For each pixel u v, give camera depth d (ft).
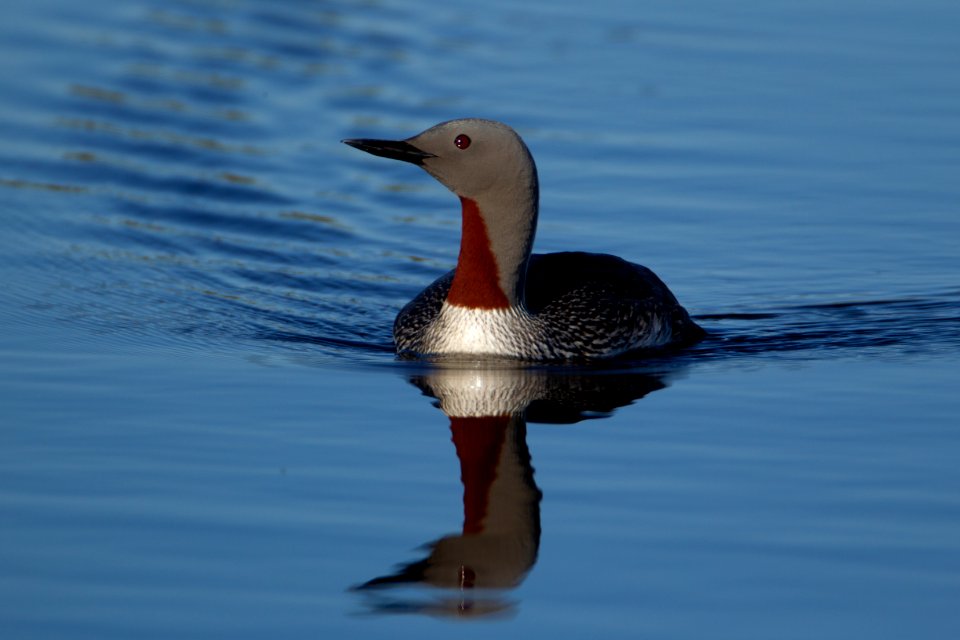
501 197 39.55
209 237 53.42
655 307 43.21
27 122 64.90
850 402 36.78
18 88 69.10
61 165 60.13
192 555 27.73
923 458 32.55
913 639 24.76
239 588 26.53
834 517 29.43
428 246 53.72
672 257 52.16
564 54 77.15
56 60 73.15
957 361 40.57
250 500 30.22
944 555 27.73
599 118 67.05
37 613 25.53
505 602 26.13
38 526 28.89
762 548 28.07
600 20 84.33
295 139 63.93
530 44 79.05
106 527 28.89
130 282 48.21
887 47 77.46
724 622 25.36
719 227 54.95
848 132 64.95
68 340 41.68
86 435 33.76
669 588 26.55
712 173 60.59
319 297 48.08
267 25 80.79
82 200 56.49
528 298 42.45
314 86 70.69
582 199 57.93
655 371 40.19
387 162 62.03
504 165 39.24
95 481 31.07
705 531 28.81
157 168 60.08
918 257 51.42
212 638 24.79
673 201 57.67
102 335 42.37
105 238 52.60
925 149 62.64
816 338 43.68
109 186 58.03
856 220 55.21
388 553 27.94
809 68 74.23
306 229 54.75
